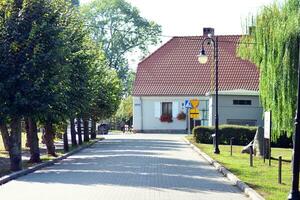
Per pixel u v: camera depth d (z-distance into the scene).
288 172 22.42
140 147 41.69
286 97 25.59
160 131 71.56
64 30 25.86
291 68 25.36
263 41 27.86
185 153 35.16
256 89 67.69
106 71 52.75
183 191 16.95
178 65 73.25
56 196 15.62
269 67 26.41
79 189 17.14
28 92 23.33
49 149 31.83
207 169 24.66
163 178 20.56
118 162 27.80
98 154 34.75
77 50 32.03
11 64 23.31
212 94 55.34
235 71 70.31
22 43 23.48
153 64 73.94
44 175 21.73
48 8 24.64
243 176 20.52
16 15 23.84
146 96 71.56
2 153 34.03
